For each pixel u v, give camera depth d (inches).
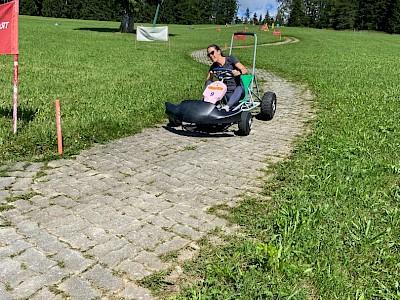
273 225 150.7
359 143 253.0
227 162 223.9
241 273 119.2
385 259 129.9
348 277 121.5
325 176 195.5
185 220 156.3
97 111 317.7
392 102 410.0
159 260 130.5
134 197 175.5
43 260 128.3
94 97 375.9
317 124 309.0
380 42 1894.7
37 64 605.9
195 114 251.9
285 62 857.5
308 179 194.2
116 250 135.0
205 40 1656.0
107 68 607.5
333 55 1077.8
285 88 524.7
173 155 233.9
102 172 202.8
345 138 262.7
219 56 285.6
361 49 1364.4
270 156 236.1
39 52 785.6
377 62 918.4
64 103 343.3
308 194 177.5
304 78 603.8
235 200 175.5
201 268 126.6
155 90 427.5
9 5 224.8
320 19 4485.7
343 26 4232.3
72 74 522.9
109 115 306.7
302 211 157.3
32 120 279.0
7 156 213.2
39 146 230.8
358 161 220.2
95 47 995.9
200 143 259.8
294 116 350.0
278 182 195.2
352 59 975.0
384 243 140.0
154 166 214.5
